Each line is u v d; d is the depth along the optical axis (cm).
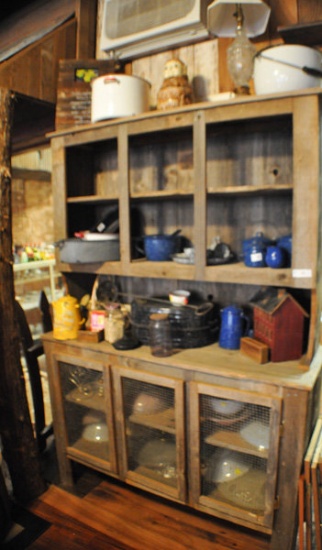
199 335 172
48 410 273
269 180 173
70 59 205
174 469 172
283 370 147
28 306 414
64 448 196
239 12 154
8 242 177
